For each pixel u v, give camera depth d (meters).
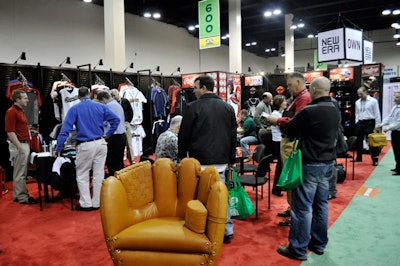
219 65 18.39
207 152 3.01
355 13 15.55
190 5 12.78
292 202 2.89
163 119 8.70
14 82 5.88
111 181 2.50
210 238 2.31
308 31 18.84
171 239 2.31
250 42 19.58
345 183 5.53
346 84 9.95
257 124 6.80
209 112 3.01
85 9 10.82
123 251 2.37
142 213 2.73
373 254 2.96
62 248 3.18
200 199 2.64
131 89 7.74
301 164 2.71
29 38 9.18
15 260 2.95
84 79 7.30
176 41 15.03
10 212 4.27
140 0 11.40
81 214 4.17
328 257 2.91
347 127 9.94
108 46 8.23
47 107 6.75
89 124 4.15
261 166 3.85
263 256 2.94
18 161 4.61
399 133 6.02
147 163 2.89
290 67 15.62
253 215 4.01
